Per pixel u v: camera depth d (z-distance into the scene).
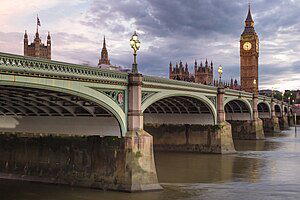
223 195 39.34
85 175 41.34
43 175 43.69
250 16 189.12
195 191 40.78
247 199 37.84
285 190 41.84
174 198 37.50
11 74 29.19
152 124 77.12
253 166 57.91
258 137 105.19
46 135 44.06
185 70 169.88
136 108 41.34
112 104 39.53
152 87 47.38
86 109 40.91
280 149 81.31
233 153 73.00
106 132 41.69
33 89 32.34
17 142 45.78
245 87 184.75
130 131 40.88
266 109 136.38
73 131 43.34
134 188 39.12
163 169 54.94
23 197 37.34
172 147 75.12
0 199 36.72
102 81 37.97
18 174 45.16
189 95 60.34
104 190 39.91
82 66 35.50
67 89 34.34
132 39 41.56
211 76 178.75
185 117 74.56
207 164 59.66
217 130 71.81
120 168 39.72
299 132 136.88
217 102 73.19
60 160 42.94
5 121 47.28
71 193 38.69
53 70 32.56
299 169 55.34
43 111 44.09
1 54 28.30
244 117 106.50
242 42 186.00
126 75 41.19
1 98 38.25
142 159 40.06
